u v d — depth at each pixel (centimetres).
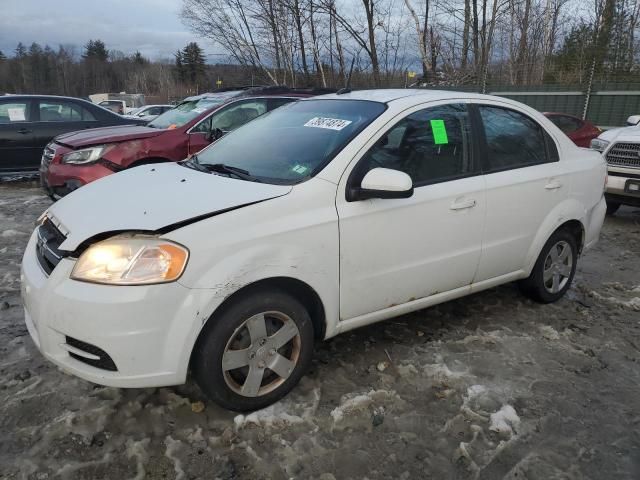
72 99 948
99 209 263
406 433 260
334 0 1533
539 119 395
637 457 247
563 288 418
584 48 1827
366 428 262
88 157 618
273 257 254
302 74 1661
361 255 288
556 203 386
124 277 229
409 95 341
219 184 282
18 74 8919
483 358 330
